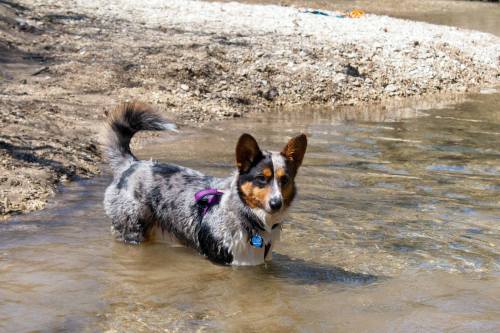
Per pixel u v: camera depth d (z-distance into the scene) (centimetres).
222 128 478
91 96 507
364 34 841
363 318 254
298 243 305
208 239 290
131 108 319
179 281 276
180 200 301
